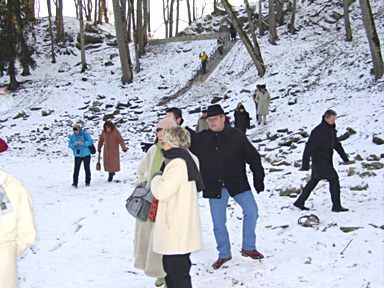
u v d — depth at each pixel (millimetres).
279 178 9938
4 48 30328
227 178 4969
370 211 6551
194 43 36125
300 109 18891
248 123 15844
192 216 3939
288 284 4289
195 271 4945
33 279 4930
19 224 2850
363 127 13398
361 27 30938
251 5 42094
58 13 41906
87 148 11164
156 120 23047
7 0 30594
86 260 5586
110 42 41719
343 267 4598
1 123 24656
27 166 15172
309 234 5820
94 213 8133
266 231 6172
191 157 4051
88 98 27844
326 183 8875
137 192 4281
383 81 18594
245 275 4664
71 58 38594
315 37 31516
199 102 24719
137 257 4441
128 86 29594
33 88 30047
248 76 26719
